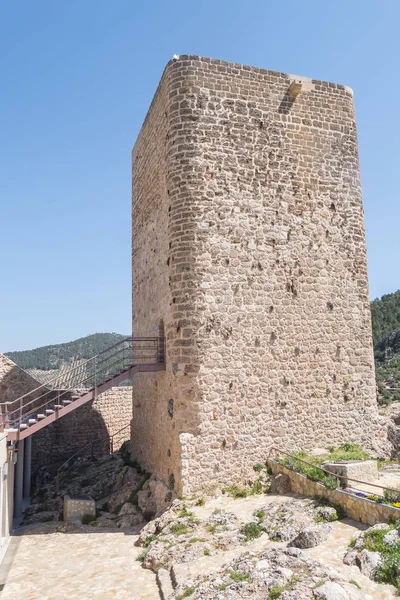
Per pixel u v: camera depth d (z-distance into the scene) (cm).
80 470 2333
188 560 1038
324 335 1678
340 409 1666
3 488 1391
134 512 1584
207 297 1523
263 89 1708
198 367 1480
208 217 1559
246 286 1577
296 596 739
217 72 1648
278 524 1125
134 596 988
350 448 1603
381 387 4381
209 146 1595
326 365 1666
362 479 1234
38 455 2495
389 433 1781
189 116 1590
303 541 975
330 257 1730
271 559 901
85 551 1299
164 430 1617
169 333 1568
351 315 1738
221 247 1561
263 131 1681
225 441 1477
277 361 1590
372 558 842
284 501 1273
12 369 2284
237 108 1655
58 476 2130
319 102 1792
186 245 1531
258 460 1513
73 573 1148
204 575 934
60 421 2636
